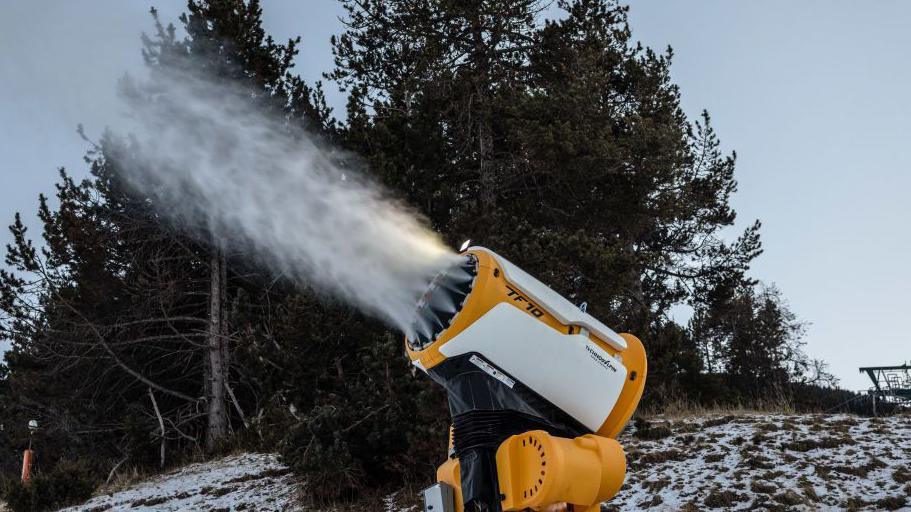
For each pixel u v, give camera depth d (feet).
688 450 33.73
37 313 67.21
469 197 59.72
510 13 64.34
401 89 64.28
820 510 24.82
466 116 62.95
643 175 61.11
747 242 80.48
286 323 39.83
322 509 35.65
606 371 14.43
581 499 12.94
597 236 61.93
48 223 64.23
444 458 35.01
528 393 13.84
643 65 73.46
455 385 13.83
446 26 65.72
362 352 40.57
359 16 67.46
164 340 70.44
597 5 76.64
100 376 68.49
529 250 39.04
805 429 34.73
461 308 13.55
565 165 57.93
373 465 37.19
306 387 39.37
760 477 28.48
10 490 49.73
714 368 87.25
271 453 50.29
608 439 13.79
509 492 12.92
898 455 29.14
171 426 67.31
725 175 79.41
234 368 66.03
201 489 44.75
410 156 52.80
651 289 80.02
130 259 66.18
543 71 66.85
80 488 49.73
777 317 91.76
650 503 27.63
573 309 14.49
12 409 69.05
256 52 64.13
